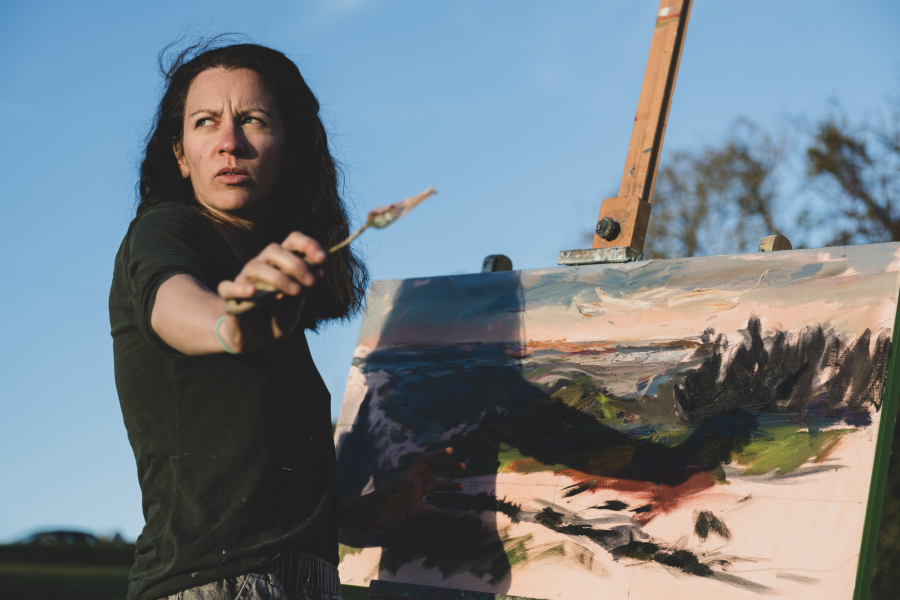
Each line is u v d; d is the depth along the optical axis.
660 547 1.39
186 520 0.94
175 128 1.23
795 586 1.23
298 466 1.04
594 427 1.60
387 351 2.05
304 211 1.41
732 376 1.48
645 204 1.84
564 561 1.48
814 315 1.43
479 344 1.90
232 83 1.17
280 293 0.63
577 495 1.54
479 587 1.56
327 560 1.09
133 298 0.86
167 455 0.97
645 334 1.64
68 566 4.63
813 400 1.36
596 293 1.77
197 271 0.87
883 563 3.12
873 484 1.24
